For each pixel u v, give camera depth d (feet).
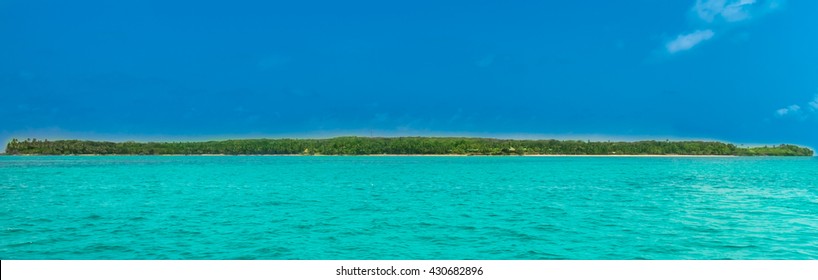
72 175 244.42
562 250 70.85
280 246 72.59
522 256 68.08
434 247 72.64
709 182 203.00
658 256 67.82
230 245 73.10
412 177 232.53
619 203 121.39
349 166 380.58
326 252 69.72
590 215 99.71
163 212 103.65
